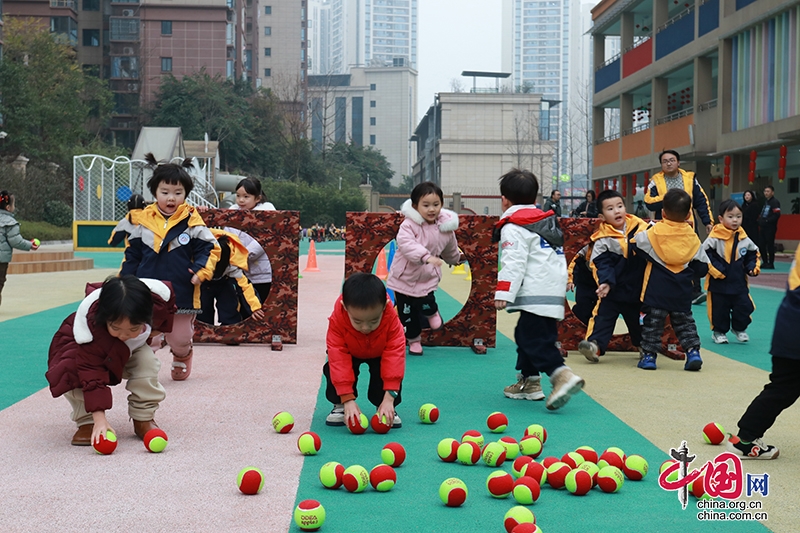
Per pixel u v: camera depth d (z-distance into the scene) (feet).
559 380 14.96
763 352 22.93
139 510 9.71
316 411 15.10
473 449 11.83
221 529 9.13
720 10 71.31
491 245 23.07
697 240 19.84
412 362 21.03
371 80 441.68
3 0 190.70
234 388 17.06
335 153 286.25
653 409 15.56
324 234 151.53
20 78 117.91
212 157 110.73
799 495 10.54
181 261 17.37
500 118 212.02
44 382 17.30
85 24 197.77
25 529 9.07
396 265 21.77
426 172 253.65
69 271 53.98
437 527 9.29
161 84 198.90
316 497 10.33
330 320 13.69
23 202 103.71
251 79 292.81
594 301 22.75
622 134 99.25
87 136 152.25
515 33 607.78
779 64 62.59
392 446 11.74
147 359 12.89
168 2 200.64
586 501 10.32
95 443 12.03
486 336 23.34
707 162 79.25
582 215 48.91
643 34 101.40
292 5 315.17
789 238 73.67
